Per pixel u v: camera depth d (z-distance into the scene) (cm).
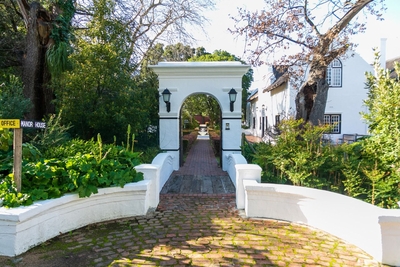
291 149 657
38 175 478
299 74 1021
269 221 548
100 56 1019
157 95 1406
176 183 888
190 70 1108
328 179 650
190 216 577
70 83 975
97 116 1002
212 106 3027
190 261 388
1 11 1220
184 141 1734
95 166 545
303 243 448
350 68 1834
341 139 1750
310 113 912
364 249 423
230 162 964
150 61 1692
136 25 1612
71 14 1123
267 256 404
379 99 633
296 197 536
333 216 482
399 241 380
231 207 638
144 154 1112
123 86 1053
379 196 544
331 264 383
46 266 375
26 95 1062
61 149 666
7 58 1234
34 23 1043
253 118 3534
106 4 1151
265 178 677
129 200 575
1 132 564
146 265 378
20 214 397
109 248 429
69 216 495
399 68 633
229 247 432
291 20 943
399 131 559
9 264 379
